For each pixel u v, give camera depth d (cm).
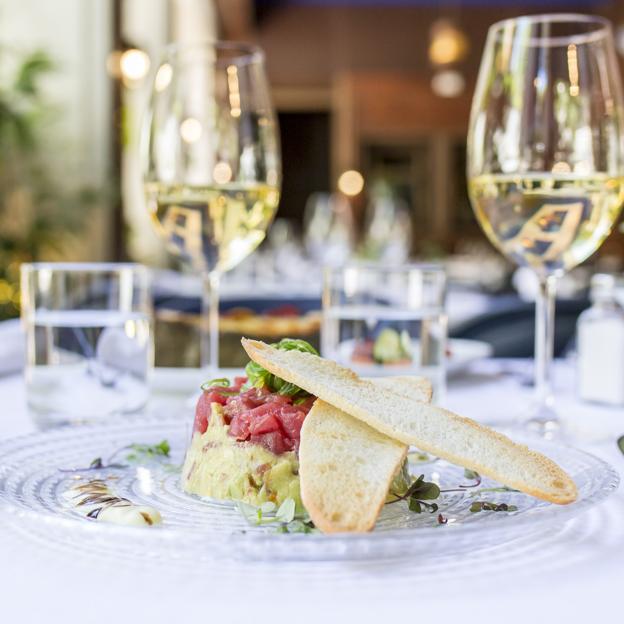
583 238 86
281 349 61
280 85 1196
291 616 37
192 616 38
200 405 61
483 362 147
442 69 1078
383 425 50
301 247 616
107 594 40
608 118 84
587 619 37
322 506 44
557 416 88
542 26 84
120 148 529
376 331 93
